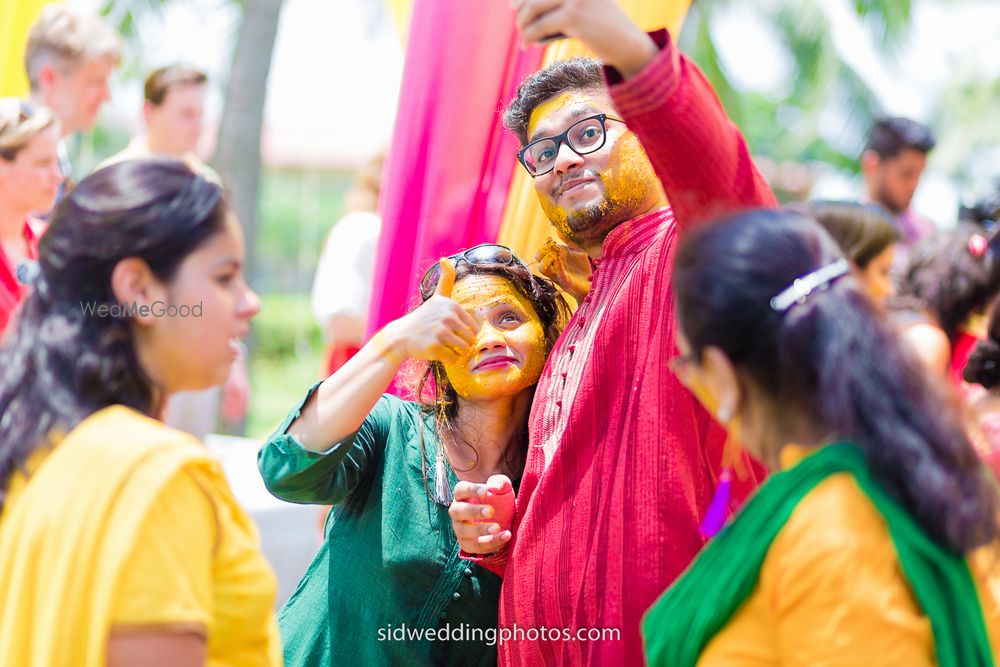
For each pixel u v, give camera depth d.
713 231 1.28
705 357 1.27
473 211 2.25
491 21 2.23
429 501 1.83
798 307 1.20
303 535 3.50
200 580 1.20
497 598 1.82
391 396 1.96
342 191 23.09
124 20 11.00
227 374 1.37
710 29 11.77
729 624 1.22
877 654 1.11
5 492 1.24
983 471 1.20
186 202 1.29
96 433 1.22
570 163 1.75
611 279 1.75
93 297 1.29
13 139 2.82
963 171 15.10
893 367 1.18
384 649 1.79
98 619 1.12
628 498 1.61
